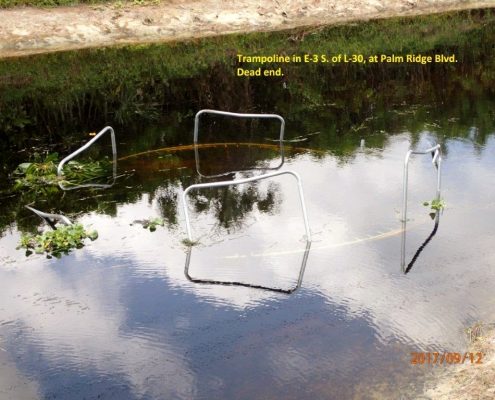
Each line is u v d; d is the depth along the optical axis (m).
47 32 13.46
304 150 7.89
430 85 10.88
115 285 4.89
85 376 3.89
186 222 5.48
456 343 4.00
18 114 9.31
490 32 14.27
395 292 4.61
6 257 5.38
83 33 13.63
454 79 11.18
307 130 8.70
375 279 4.80
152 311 4.52
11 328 4.39
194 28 14.38
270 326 4.29
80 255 5.37
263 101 10.21
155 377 3.85
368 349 3.99
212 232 5.70
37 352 4.13
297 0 15.45
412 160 7.27
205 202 6.38
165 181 7.04
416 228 5.58
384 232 5.54
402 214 5.86
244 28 14.70
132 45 13.51
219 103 10.10
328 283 4.78
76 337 4.27
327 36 14.15
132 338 4.23
